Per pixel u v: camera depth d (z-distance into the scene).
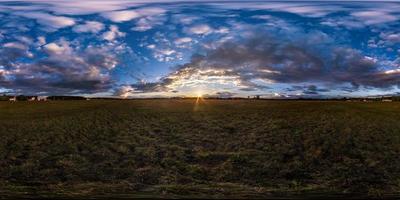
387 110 57.22
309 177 21.27
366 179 20.66
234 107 63.72
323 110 58.16
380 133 35.84
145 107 63.00
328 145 29.64
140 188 18.50
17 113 54.84
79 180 20.30
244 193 17.56
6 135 34.66
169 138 33.59
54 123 43.66
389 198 16.92
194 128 39.53
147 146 29.67
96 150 28.27
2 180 19.91
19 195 16.53
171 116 50.66
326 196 17.14
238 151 27.67
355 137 33.56
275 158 25.36
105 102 71.94
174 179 20.64
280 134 35.31
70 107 63.41
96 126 41.00
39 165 23.48
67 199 15.99
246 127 40.06
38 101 72.75
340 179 20.69
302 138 33.06
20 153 27.05
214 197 16.67
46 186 18.67
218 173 21.94
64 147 29.17
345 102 71.25
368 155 26.62
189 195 17.06
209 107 62.56
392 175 21.61
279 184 19.69
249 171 22.22
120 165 23.77
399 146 29.75
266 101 73.25
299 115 51.69
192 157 25.91
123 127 40.28
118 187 18.56
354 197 16.98
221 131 37.56
